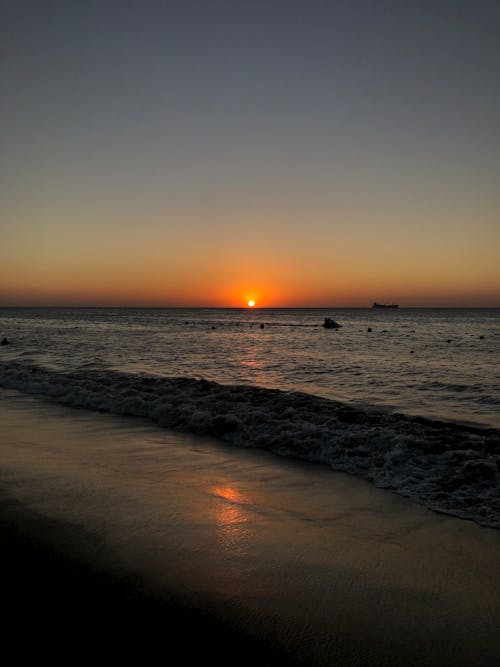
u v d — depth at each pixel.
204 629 3.17
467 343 34.69
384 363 21.61
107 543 4.35
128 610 3.34
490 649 3.04
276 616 3.33
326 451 7.28
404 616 3.36
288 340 37.97
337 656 2.96
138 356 23.67
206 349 28.66
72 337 38.91
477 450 7.09
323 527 4.83
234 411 9.65
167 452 7.51
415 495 5.72
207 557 4.13
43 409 10.84
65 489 5.75
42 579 3.73
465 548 4.40
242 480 6.26
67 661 2.82
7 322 75.56
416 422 9.60
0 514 4.99
